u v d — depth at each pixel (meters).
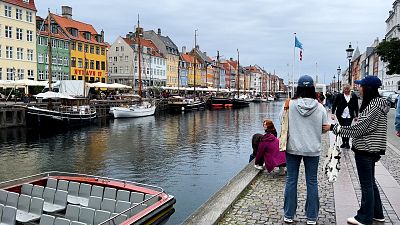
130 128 39.12
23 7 56.91
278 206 6.94
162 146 26.67
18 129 35.91
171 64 100.69
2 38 53.22
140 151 24.55
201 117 54.25
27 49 58.09
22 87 54.22
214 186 15.66
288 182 5.72
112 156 22.78
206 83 114.06
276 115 58.03
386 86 73.81
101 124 43.31
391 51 37.00
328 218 6.12
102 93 65.12
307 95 5.40
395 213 6.16
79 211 7.32
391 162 10.91
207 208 6.54
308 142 5.36
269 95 151.50
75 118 39.78
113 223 6.45
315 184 5.54
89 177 9.14
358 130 5.09
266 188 8.41
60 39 65.75
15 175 17.97
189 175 17.55
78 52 70.31
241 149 25.05
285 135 5.48
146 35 98.81
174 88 80.94
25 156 22.92
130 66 83.56
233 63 157.75
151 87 76.31
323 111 5.38
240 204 7.09
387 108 5.10
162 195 7.91
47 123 37.00
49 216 7.04
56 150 25.11
